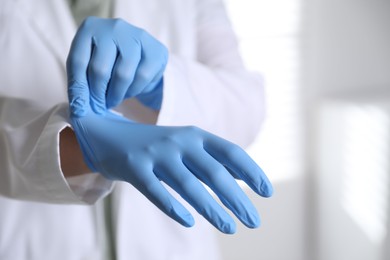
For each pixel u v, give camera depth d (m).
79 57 0.45
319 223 1.39
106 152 0.42
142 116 0.57
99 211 0.64
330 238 1.37
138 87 0.47
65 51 0.63
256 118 0.67
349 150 1.24
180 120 0.55
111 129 0.43
